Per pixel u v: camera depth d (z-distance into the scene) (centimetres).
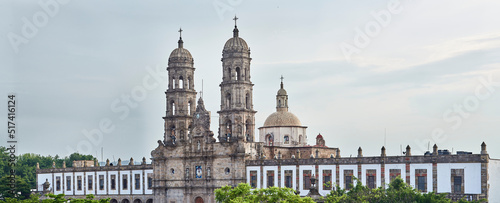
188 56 18238
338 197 12419
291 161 15638
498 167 13500
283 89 18688
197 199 17275
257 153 16938
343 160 14775
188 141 17500
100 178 19975
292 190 11769
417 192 12312
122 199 19362
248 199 11600
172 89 18088
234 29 17275
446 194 12269
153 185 18162
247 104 17112
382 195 12112
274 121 18288
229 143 16675
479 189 12781
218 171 16875
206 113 17262
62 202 13275
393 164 14012
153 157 18112
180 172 17600
